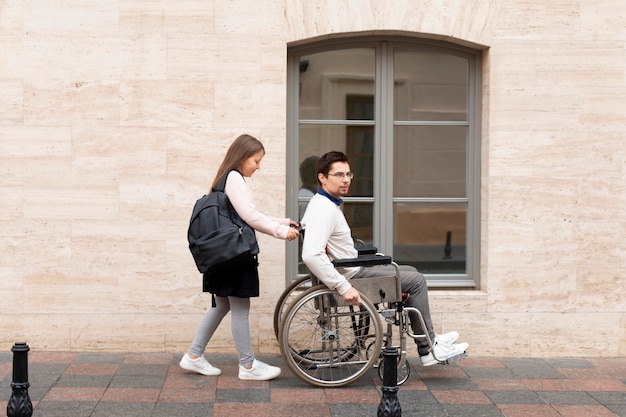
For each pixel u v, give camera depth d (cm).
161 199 741
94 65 735
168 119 738
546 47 752
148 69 737
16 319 741
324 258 632
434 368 720
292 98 770
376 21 743
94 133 737
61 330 743
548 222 758
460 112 782
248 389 647
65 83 735
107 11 735
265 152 740
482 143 775
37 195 737
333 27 742
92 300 743
